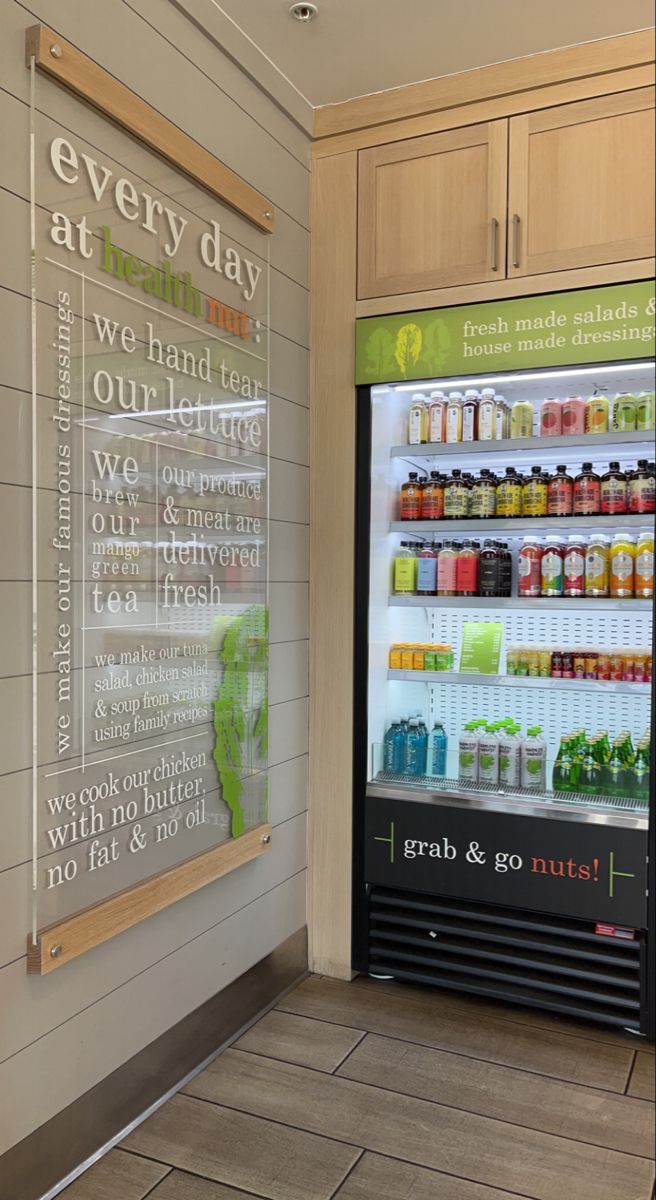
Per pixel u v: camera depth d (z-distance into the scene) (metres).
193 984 2.42
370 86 2.81
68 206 1.88
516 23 2.45
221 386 2.47
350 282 2.92
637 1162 2.04
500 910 2.80
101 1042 2.06
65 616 1.89
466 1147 2.09
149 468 2.16
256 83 2.62
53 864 1.87
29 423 1.80
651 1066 2.46
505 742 2.90
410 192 2.82
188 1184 1.95
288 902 2.93
